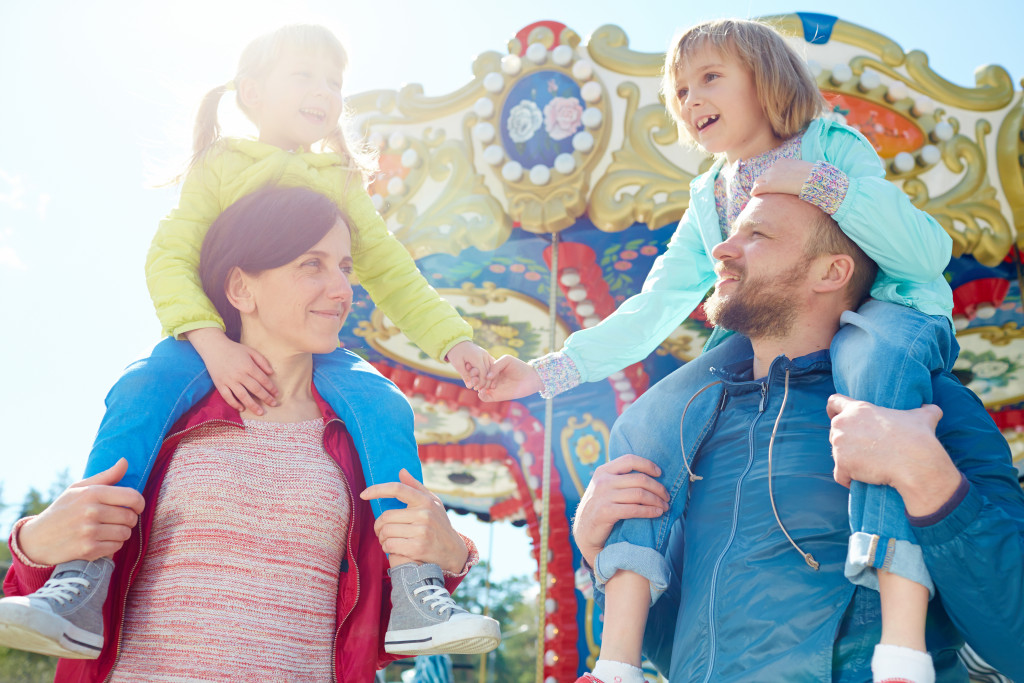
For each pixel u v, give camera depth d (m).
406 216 5.27
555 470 7.48
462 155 5.22
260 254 2.20
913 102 5.04
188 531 1.92
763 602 1.97
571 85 5.08
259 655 1.86
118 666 1.84
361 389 2.28
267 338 2.24
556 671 6.90
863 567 1.81
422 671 6.46
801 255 2.27
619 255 5.92
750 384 2.34
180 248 2.31
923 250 2.21
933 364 2.12
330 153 2.65
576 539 2.33
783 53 2.66
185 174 2.61
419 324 2.71
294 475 2.04
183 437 2.05
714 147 2.71
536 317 6.82
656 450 2.38
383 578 2.16
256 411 2.13
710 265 2.92
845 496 2.04
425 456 8.74
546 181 5.03
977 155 5.08
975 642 1.88
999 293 5.96
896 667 1.70
